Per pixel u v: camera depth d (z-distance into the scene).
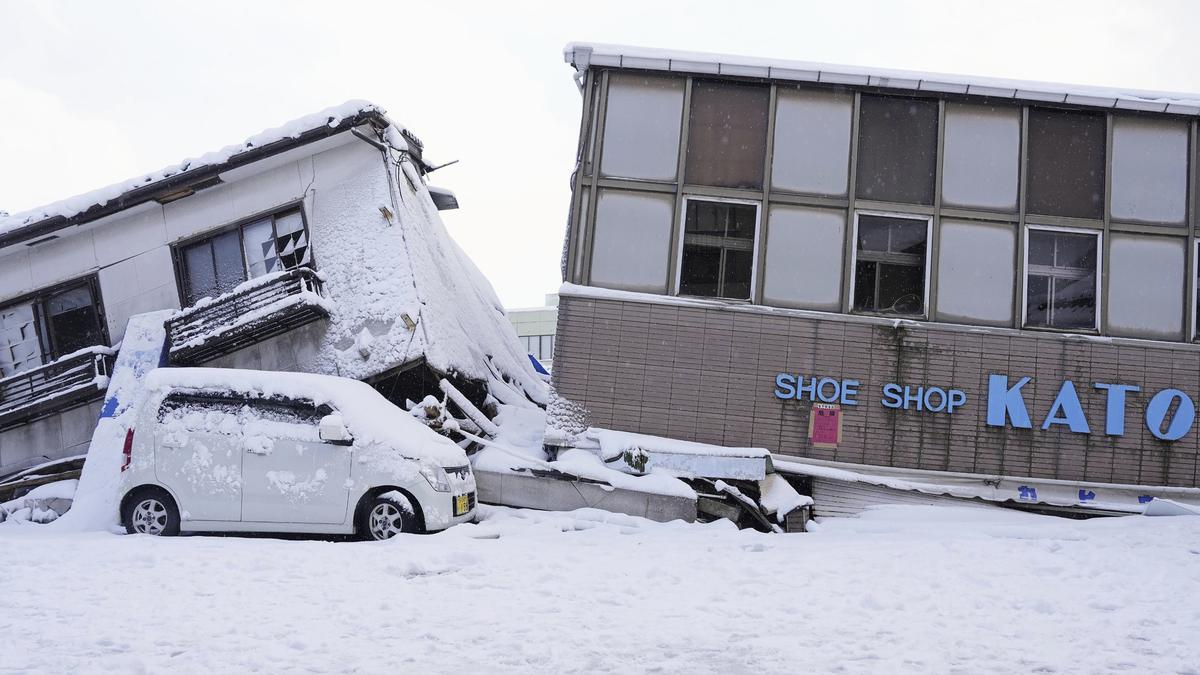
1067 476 14.84
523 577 8.50
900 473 14.80
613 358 15.01
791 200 15.27
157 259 17.53
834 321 14.99
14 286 17.86
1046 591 8.00
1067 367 15.00
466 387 17.98
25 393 17.59
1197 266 15.27
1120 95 15.20
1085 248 15.38
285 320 15.95
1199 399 14.96
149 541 10.31
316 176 17.16
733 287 15.26
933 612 7.27
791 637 6.46
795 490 14.52
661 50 15.30
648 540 11.16
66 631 6.53
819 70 15.17
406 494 11.41
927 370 14.94
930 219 15.29
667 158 15.41
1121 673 5.54
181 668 5.64
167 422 11.82
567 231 15.48
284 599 7.55
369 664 5.73
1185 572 8.72
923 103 15.49
